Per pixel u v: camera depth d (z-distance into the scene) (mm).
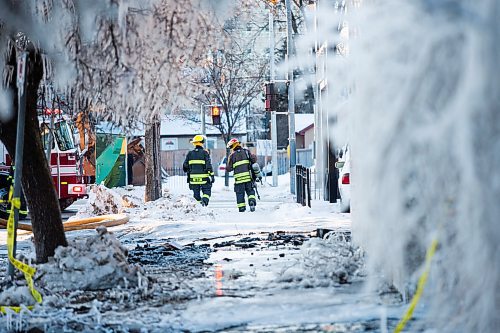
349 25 10398
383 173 9727
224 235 30938
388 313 13789
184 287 18219
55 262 18391
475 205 8453
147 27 20500
